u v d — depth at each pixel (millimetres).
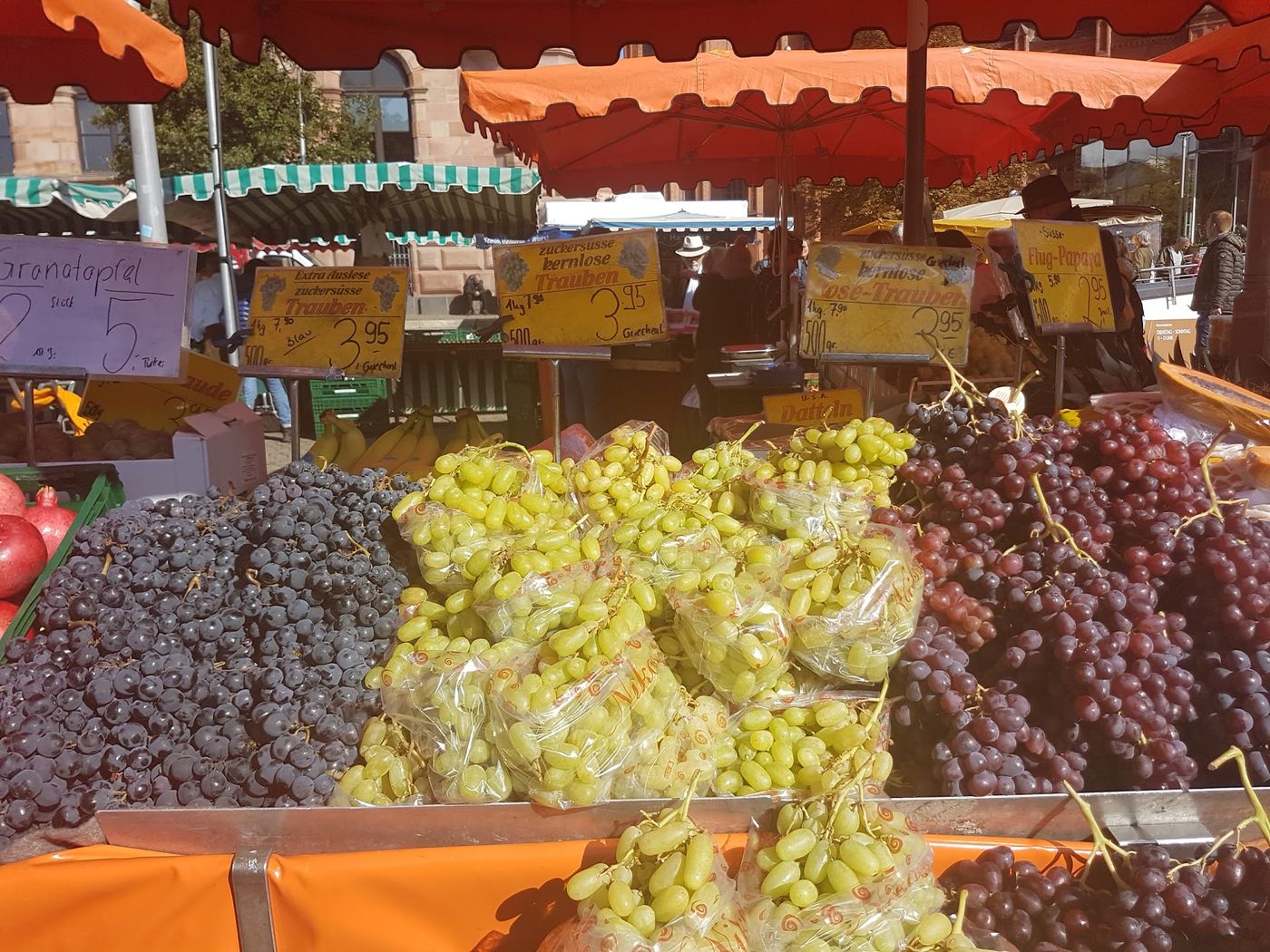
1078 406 3572
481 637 1818
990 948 1396
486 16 3613
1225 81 5242
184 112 14031
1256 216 6984
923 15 3475
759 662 1665
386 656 1872
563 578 1764
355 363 3270
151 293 2955
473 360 11461
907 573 1796
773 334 7113
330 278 3303
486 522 2006
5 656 1878
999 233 3834
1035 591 1830
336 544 1924
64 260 2957
